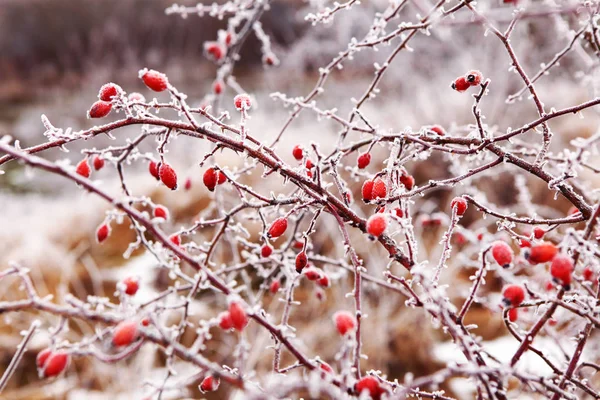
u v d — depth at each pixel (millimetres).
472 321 1528
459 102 2398
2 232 2217
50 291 1838
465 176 618
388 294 1541
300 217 742
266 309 1529
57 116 4113
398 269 1573
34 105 4605
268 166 601
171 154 2391
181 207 2119
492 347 1415
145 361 1338
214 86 1016
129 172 2676
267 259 700
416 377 1426
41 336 1575
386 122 2457
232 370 560
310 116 2775
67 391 1357
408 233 594
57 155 3260
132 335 478
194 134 602
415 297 578
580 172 1855
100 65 4988
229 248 1687
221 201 855
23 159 515
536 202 1876
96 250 2125
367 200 609
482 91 611
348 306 1524
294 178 598
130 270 1940
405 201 647
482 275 578
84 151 593
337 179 621
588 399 870
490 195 1871
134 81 4867
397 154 644
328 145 2295
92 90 4715
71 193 2793
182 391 586
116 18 5043
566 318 876
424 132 646
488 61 2234
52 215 2377
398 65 2633
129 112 590
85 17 5176
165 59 4980
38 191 2873
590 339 976
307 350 1431
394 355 1480
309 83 3230
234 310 500
